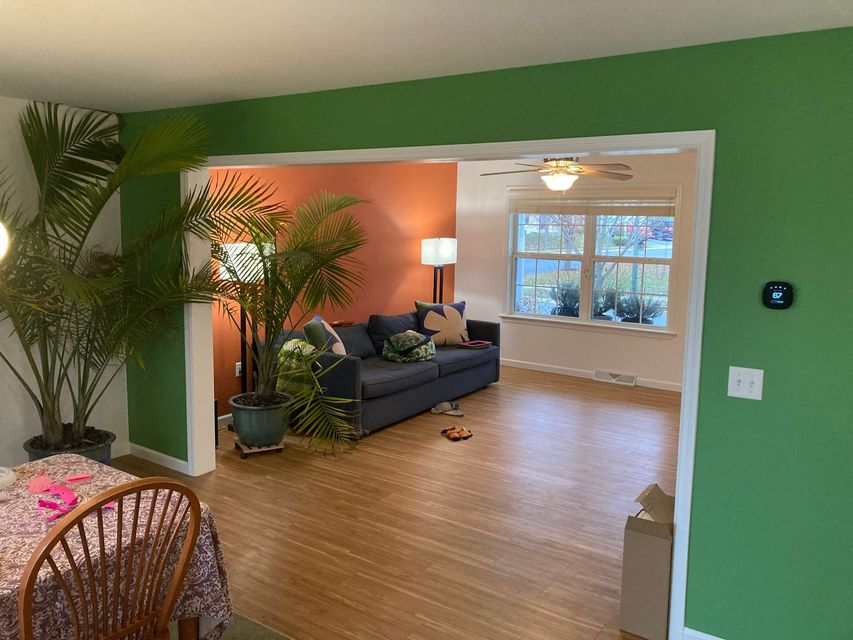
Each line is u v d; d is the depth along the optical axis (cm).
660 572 273
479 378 670
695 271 255
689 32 231
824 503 244
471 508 400
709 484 262
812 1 198
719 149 246
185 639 229
